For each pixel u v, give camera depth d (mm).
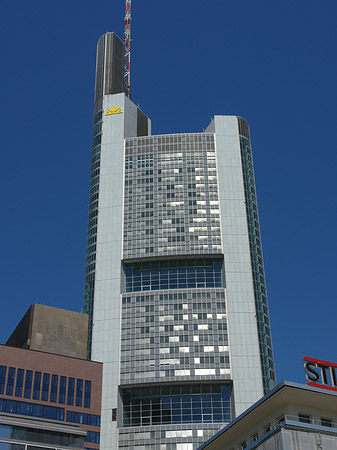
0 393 158375
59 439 124312
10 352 165625
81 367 174500
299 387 77938
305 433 75062
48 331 187750
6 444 118000
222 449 91438
